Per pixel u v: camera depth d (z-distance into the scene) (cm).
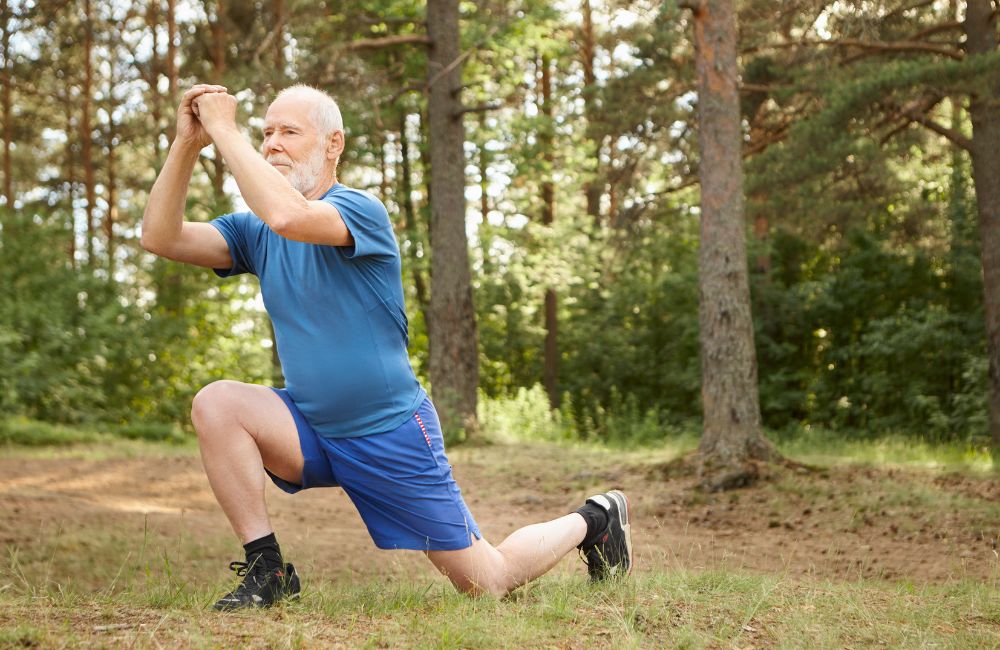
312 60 1599
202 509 836
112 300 1944
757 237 2083
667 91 1855
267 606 296
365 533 750
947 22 1442
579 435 2259
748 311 1047
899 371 1964
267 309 320
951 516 781
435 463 323
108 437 1581
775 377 2067
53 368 1738
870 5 1368
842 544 704
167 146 2112
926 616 328
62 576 509
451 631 266
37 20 1980
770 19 1520
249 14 2138
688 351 2409
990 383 1388
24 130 2870
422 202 2358
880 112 1354
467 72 1983
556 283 2316
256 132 1614
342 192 304
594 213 2752
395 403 315
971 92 1263
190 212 1997
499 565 339
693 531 779
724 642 280
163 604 301
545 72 2523
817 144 1393
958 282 1895
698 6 1067
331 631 264
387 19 1659
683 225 2286
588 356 2694
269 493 977
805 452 1384
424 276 2445
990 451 1274
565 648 265
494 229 2295
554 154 2188
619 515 377
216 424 304
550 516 862
